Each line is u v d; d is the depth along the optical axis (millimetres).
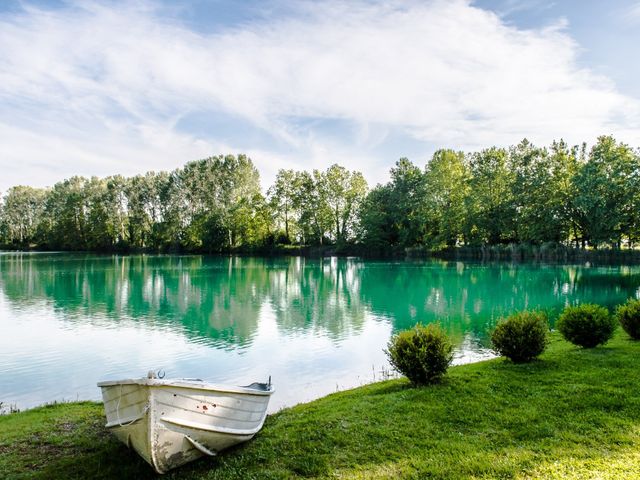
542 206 54656
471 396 8258
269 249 80562
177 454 5996
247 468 6094
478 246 63344
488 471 5504
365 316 24156
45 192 115250
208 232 82875
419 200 69562
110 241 94312
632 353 10867
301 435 7051
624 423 6625
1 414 10508
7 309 26781
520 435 6488
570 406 7445
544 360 10609
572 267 50094
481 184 61656
